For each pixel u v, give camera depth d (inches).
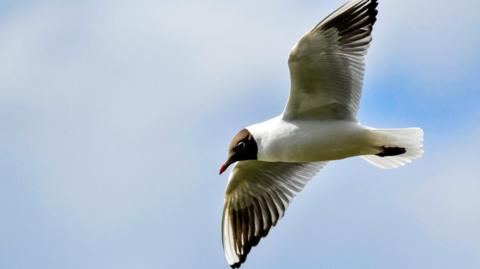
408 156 527.8
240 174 589.0
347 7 498.3
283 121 526.9
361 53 510.9
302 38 494.9
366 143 522.0
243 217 605.6
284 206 588.1
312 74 509.0
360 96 516.7
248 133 534.0
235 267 605.0
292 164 585.3
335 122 521.3
